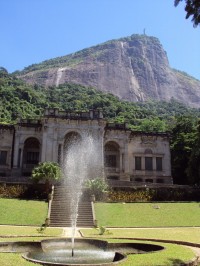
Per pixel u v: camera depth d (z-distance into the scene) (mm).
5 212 40844
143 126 107375
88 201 46812
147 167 70000
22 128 65438
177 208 46438
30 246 19828
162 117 147500
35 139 67188
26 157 67188
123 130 68500
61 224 38688
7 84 147375
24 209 42406
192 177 61406
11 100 117438
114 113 133750
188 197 55000
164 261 14898
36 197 50125
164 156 71125
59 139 62438
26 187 51125
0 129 67062
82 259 17141
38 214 41000
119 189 52906
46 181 50688
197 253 19000
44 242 20516
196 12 16219
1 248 19078
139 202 49406
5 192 50469
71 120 63219
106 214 42344
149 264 14117
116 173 66875
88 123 63719
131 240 23344
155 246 19688
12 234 26672
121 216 41906
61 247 21359
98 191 50656
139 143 71000
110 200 51188
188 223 40062
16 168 63125
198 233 30531
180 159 75188
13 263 13469
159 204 48250
